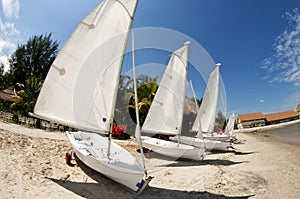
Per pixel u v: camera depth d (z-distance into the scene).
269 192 5.23
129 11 5.40
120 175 4.55
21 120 13.94
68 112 5.21
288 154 11.23
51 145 8.35
